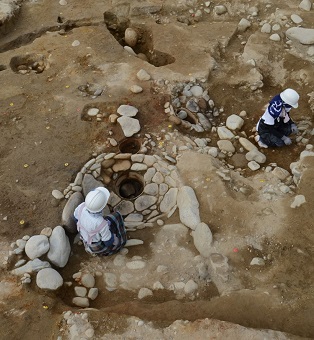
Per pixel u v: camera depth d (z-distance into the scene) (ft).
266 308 12.70
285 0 24.72
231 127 19.21
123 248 15.20
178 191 16.37
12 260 14.29
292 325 12.32
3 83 20.71
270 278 13.75
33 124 18.66
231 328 11.86
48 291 13.56
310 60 21.48
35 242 14.37
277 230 14.82
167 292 13.96
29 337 12.41
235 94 20.68
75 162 17.17
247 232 14.90
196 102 20.07
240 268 14.12
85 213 13.39
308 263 13.96
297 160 17.93
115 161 17.40
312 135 18.80
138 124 18.35
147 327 12.20
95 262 14.87
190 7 25.09
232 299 12.97
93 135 18.15
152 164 17.30
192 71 20.90
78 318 12.52
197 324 12.03
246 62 21.52
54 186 16.35
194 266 14.51
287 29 22.90
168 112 19.16
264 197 15.90
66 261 14.69
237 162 17.92
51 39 23.29
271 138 18.01
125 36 23.76
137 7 24.82
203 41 22.61
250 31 23.57
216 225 15.23
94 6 25.25
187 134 18.88
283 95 17.07
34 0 26.11
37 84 20.62
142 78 20.42
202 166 16.93
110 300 13.96
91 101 19.48
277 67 21.68
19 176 16.71
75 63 21.58
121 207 16.53
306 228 14.74
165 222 15.89
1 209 15.69
